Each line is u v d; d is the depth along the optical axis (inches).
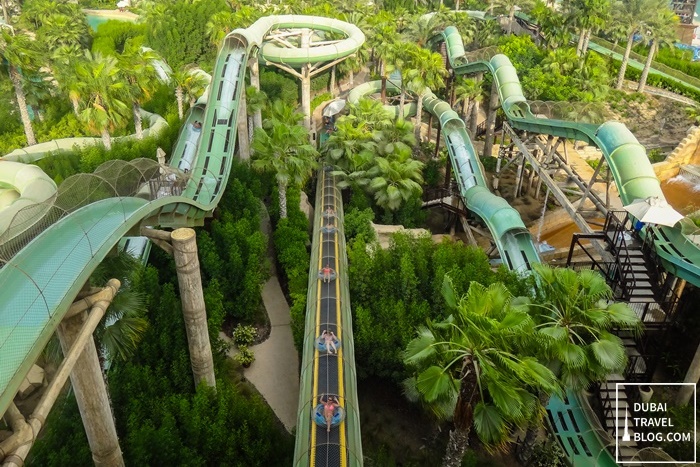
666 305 1205.1
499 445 723.4
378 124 2297.0
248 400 1181.1
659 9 3080.7
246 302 1473.9
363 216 1851.6
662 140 2970.0
